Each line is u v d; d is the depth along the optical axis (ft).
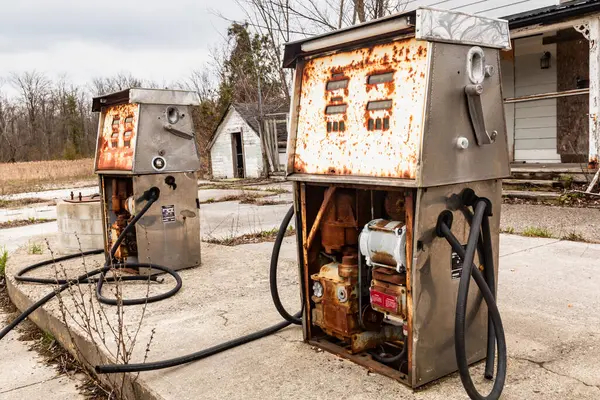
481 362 9.39
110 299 14.14
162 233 16.90
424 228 8.12
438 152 8.02
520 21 33.55
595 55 31.17
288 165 10.34
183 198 17.30
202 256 19.51
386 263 8.74
